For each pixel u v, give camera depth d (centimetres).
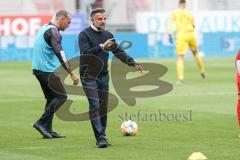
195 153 2452
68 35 8638
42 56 3139
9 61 8894
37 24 9038
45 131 3117
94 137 3128
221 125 3434
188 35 5816
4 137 3147
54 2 10906
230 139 3011
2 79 6316
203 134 3161
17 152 2752
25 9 10725
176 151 2733
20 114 3938
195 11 9394
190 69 7450
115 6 11038
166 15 9394
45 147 2870
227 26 9512
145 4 11219
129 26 10888
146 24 9494
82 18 9062
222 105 4259
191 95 4828
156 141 2981
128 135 3145
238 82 3022
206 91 5103
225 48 9525
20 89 5372
